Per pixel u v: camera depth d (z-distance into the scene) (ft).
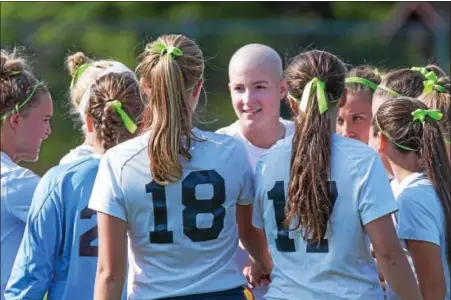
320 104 37.83
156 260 38.17
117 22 154.92
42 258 40.22
